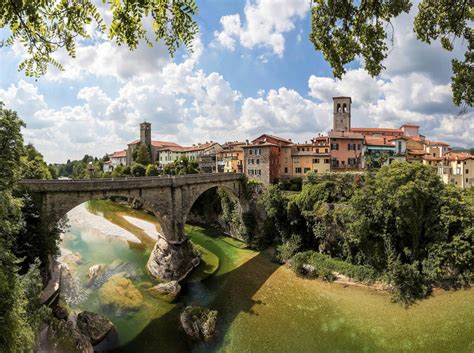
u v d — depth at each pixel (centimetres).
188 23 512
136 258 4316
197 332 2538
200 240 5416
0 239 1691
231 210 5819
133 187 3588
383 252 3459
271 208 4731
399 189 3241
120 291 3186
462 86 815
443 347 2323
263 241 4962
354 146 6297
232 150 8262
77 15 512
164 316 2858
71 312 2744
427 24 847
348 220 3766
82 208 7862
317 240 4228
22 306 1695
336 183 4475
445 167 5816
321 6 886
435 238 3231
